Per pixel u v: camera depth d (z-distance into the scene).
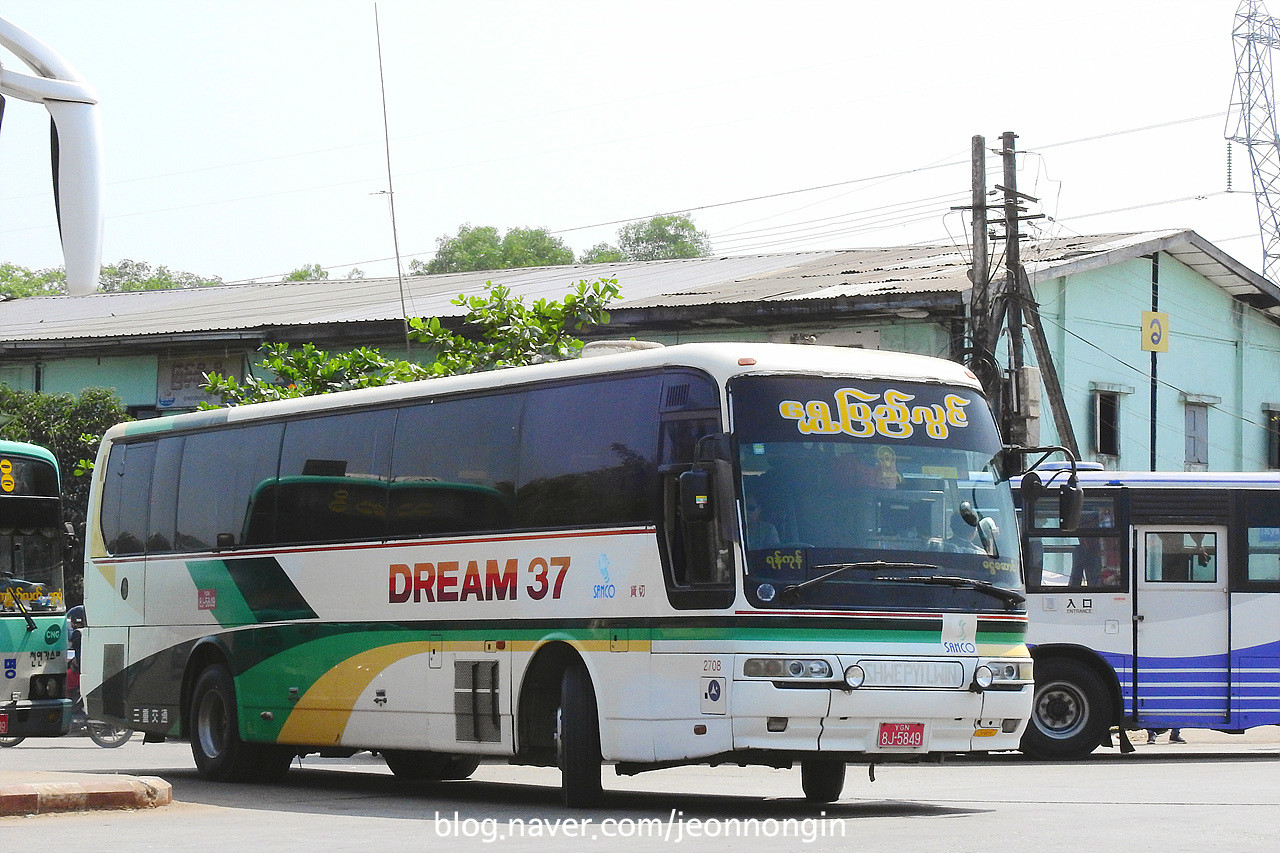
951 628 17.09
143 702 24.83
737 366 17.17
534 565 18.64
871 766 18.42
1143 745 31.98
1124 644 27.11
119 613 25.45
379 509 21.05
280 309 56.53
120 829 15.66
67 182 13.45
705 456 16.70
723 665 16.41
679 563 17.06
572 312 35.47
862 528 17.06
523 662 18.62
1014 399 39.72
